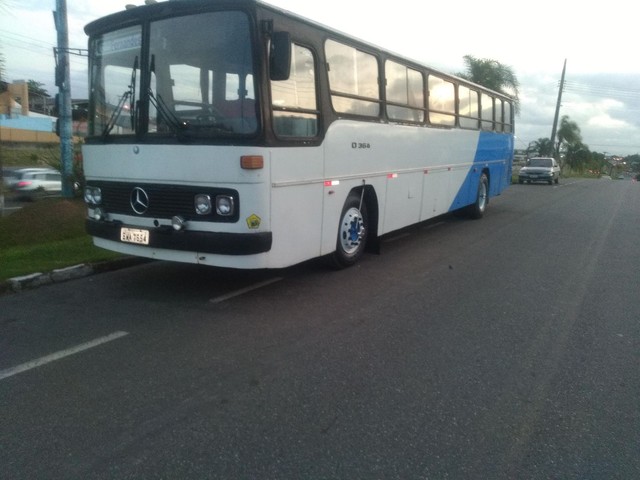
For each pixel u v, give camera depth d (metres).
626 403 4.33
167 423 3.88
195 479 3.26
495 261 9.32
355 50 7.83
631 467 3.48
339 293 7.15
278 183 6.17
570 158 65.25
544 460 3.53
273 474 3.31
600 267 9.07
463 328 5.95
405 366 4.92
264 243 6.02
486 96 14.28
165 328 5.75
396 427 3.88
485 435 3.81
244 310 6.38
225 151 5.89
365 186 8.39
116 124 6.70
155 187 6.36
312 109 6.80
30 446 3.57
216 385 4.47
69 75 12.23
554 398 4.39
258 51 5.82
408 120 9.67
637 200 23.28
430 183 10.89
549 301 7.04
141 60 6.42
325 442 3.67
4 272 7.35
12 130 45.44
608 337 5.79
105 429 3.79
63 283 7.43
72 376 4.61
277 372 4.73
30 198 19.78
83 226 10.40
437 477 3.32
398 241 11.09
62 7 11.94
